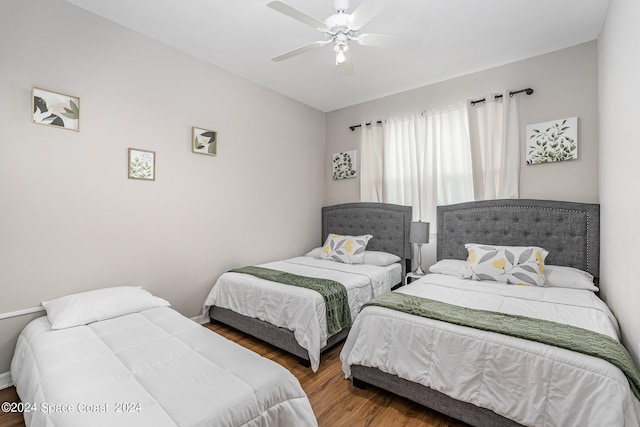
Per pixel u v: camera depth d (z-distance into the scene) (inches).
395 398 79.4
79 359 59.4
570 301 84.7
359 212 167.8
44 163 86.5
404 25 99.7
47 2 86.7
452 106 140.3
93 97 95.5
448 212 137.2
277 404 54.0
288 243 164.9
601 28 101.2
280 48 115.3
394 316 77.1
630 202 66.2
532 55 120.0
